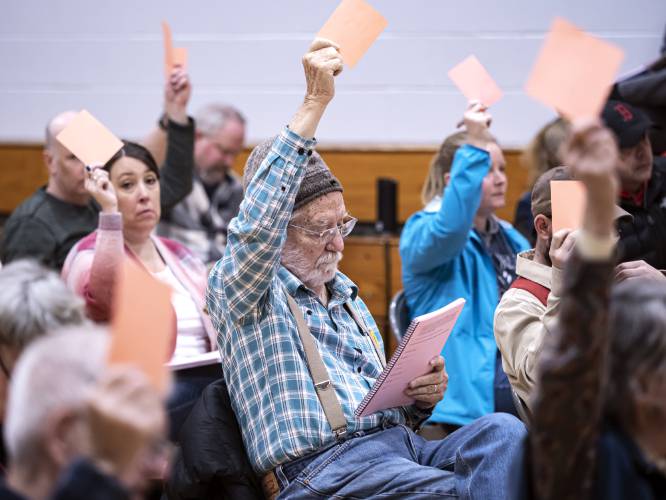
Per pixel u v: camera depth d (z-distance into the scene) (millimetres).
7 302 3248
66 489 2191
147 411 2277
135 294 2424
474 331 6492
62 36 10281
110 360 2379
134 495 2305
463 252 6695
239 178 9430
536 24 9539
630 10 9383
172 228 8758
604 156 2469
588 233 2545
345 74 9898
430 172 7125
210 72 10141
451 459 4445
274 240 4211
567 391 2574
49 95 10383
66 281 5527
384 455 4367
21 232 6715
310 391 4379
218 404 4504
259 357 4430
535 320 4633
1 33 10344
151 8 10133
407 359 4320
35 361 2443
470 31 9664
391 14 9758
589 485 2600
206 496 4465
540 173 7535
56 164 6707
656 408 2623
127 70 10266
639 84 7699
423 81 9812
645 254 6316
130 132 10352
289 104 10070
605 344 2570
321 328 4590
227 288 4363
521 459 2783
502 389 6277
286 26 9984
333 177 4609
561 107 2619
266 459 4309
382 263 9117
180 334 5781
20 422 2387
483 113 6340
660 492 2664
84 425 2297
